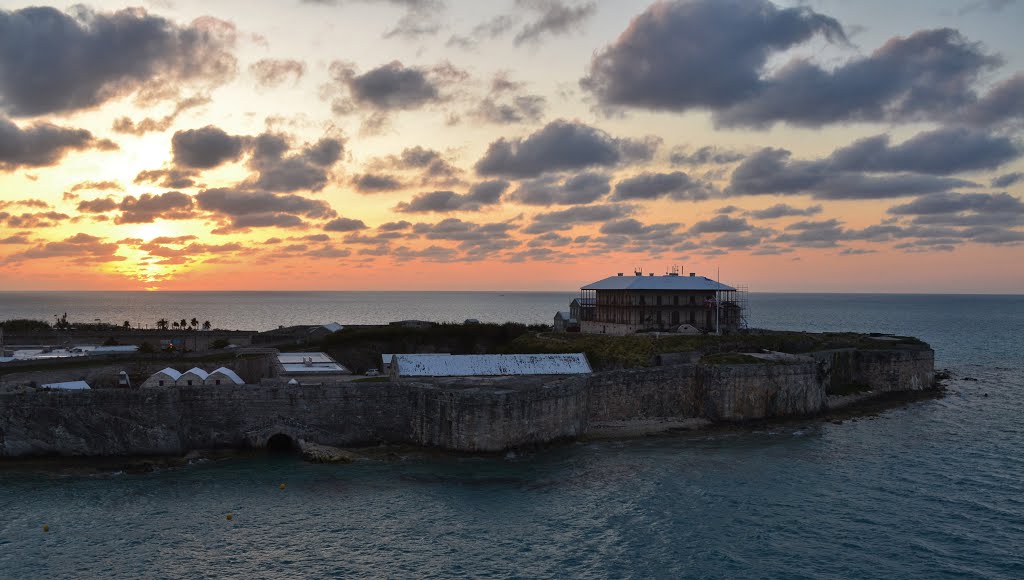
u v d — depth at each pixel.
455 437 94.00
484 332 161.38
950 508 77.81
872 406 131.12
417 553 66.12
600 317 166.88
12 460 87.38
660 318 154.12
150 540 67.94
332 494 79.94
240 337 151.62
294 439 95.19
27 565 62.72
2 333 142.38
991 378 171.38
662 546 68.06
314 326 168.25
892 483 85.88
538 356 115.88
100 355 125.12
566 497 80.12
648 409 114.69
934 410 128.75
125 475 84.88
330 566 63.56
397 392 98.19
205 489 80.94
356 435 96.81
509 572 62.84
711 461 94.50
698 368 117.56
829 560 65.50
